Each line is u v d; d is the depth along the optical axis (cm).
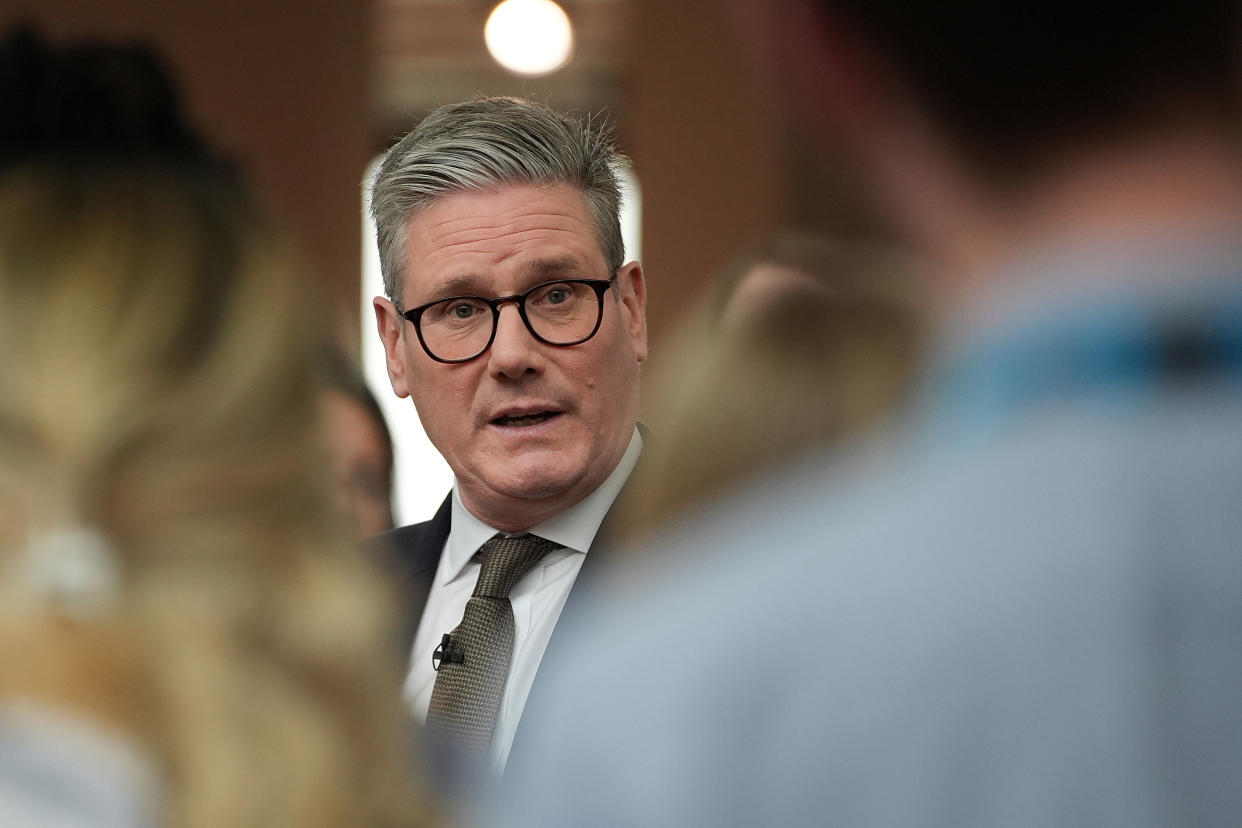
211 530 192
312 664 194
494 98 537
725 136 1556
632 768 151
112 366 189
